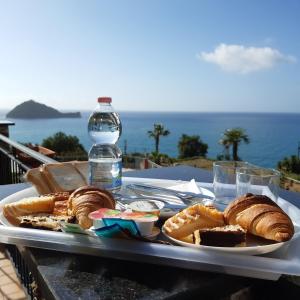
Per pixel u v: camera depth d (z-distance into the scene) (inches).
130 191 44.4
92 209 28.6
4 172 142.2
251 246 24.7
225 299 22.9
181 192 43.4
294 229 28.4
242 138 1275.8
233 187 40.3
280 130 6264.8
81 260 25.5
